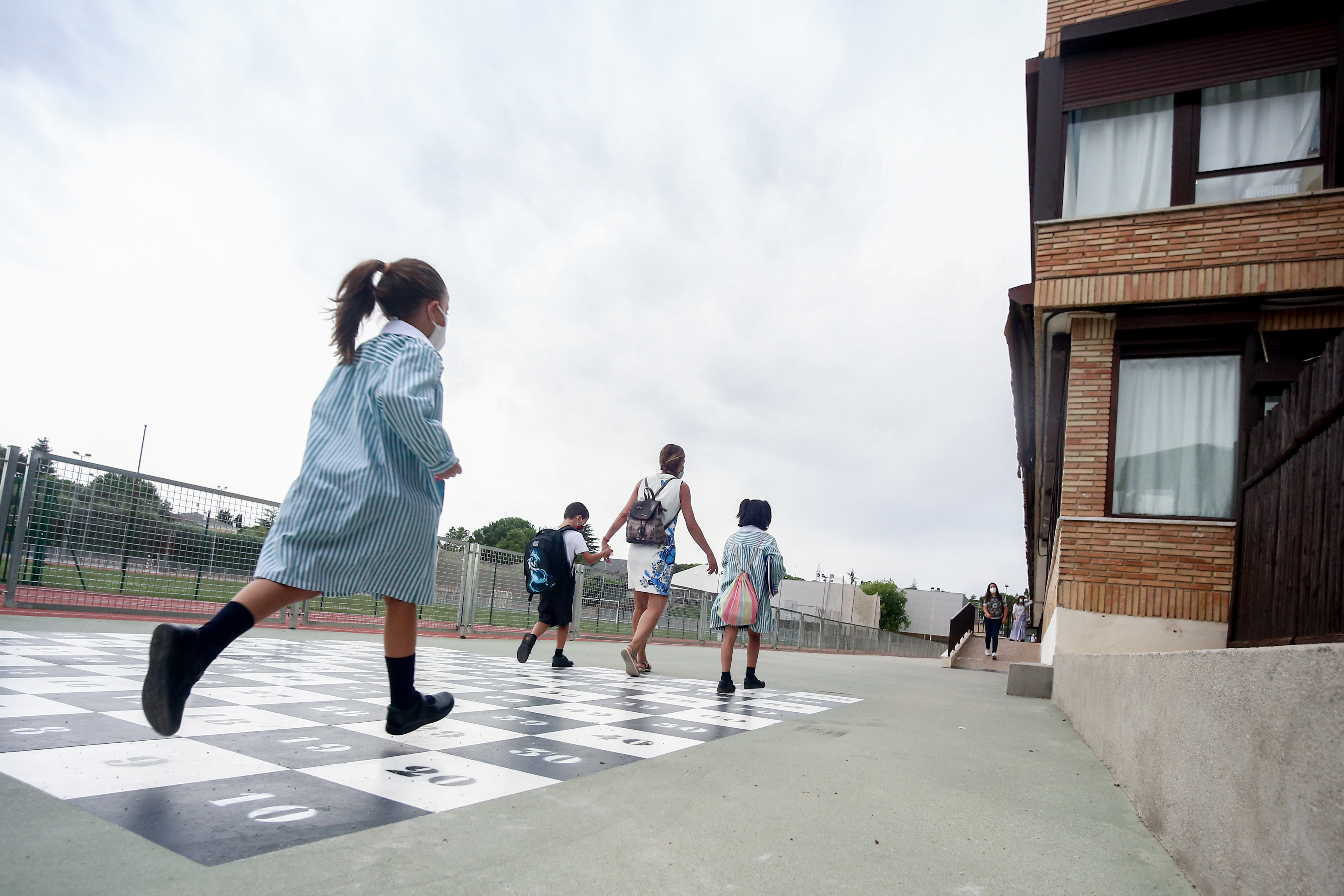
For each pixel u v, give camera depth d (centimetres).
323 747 249
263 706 321
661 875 157
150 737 241
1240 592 546
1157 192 782
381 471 214
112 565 723
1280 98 752
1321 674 120
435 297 246
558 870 155
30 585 661
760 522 565
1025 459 1265
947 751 342
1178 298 730
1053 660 744
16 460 650
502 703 397
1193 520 706
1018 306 859
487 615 1144
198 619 798
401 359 221
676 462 624
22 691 301
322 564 202
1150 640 697
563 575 650
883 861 177
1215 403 739
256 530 862
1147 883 175
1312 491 390
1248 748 150
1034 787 274
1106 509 740
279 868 144
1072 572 731
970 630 2225
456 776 226
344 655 605
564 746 288
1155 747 227
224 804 179
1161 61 788
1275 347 717
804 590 5438
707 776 254
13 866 134
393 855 156
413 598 225
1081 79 817
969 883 166
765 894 151
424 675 505
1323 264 688
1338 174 713
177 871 138
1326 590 365
